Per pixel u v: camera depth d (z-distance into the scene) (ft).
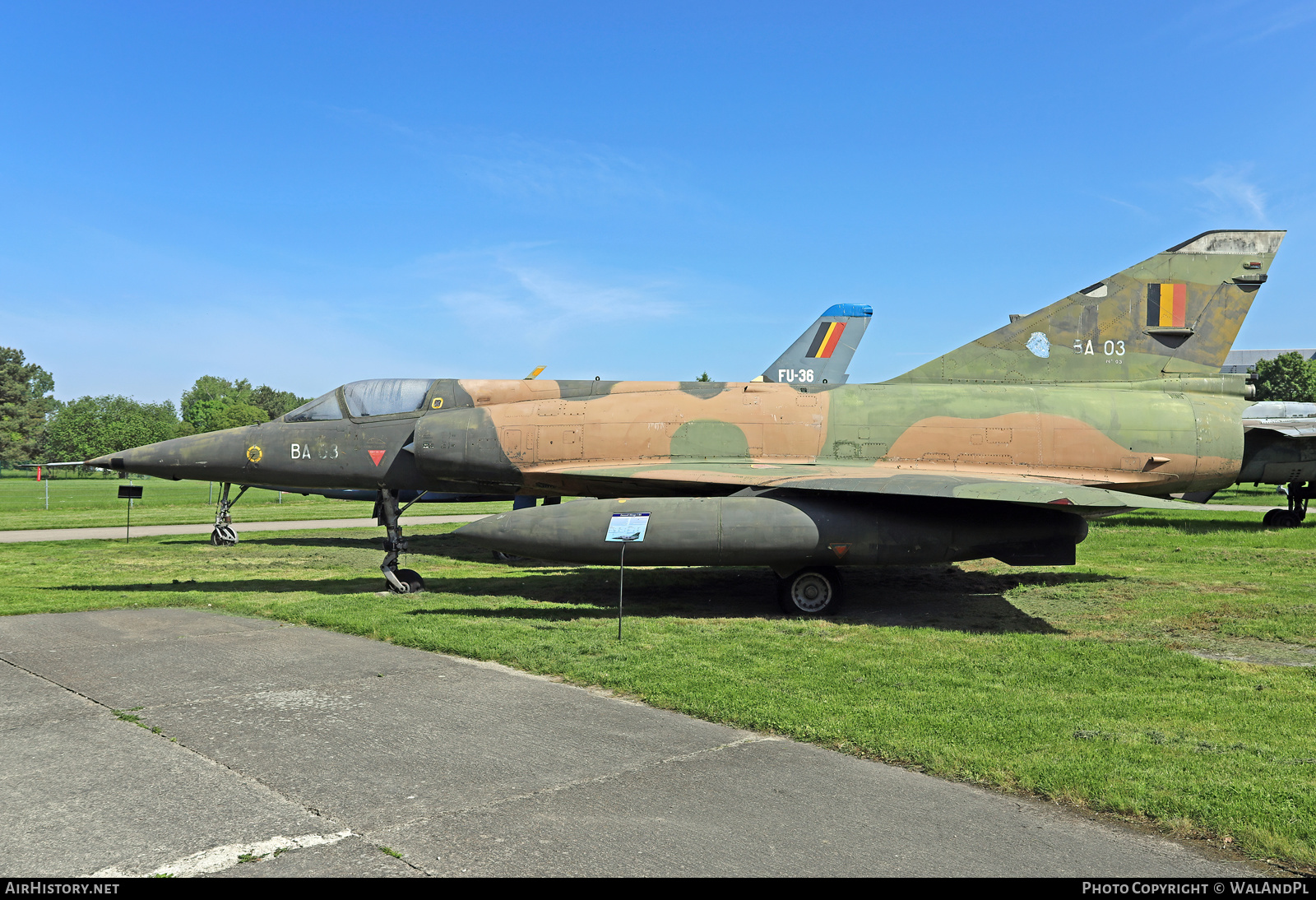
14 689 21.21
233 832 13.11
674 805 14.15
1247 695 20.62
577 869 11.87
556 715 19.15
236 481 39.11
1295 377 249.96
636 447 37.19
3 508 108.88
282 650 25.63
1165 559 46.70
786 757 16.49
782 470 35.47
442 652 25.45
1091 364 41.34
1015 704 19.67
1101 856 12.41
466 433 37.11
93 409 430.61
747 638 27.50
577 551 32.48
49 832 13.09
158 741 17.29
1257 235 41.98
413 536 64.23
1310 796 14.25
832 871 11.83
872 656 24.84
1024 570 43.96
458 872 11.77
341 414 38.75
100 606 33.32
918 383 40.93
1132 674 22.75
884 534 32.09
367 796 14.49
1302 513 63.77
